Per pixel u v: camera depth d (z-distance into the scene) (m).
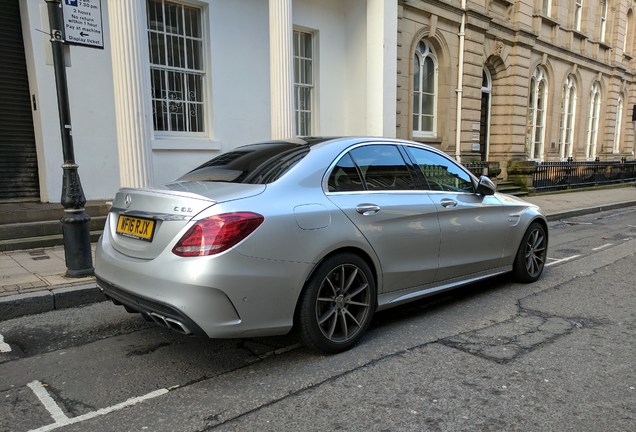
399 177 4.26
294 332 3.60
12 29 7.41
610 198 16.12
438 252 4.36
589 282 5.75
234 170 3.80
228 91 9.58
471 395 3.05
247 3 9.70
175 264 3.01
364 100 11.48
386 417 2.80
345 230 3.58
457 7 14.09
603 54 24.08
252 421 2.76
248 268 3.08
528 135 19.64
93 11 5.07
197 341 3.93
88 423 2.75
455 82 14.80
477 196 4.93
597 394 3.06
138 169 6.83
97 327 4.24
